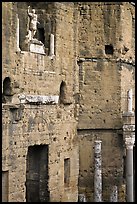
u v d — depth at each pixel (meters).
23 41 50.97
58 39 55.16
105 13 61.44
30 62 50.47
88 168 61.00
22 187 49.28
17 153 48.41
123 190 62.06
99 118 61.28
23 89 49.47
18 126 48.41
